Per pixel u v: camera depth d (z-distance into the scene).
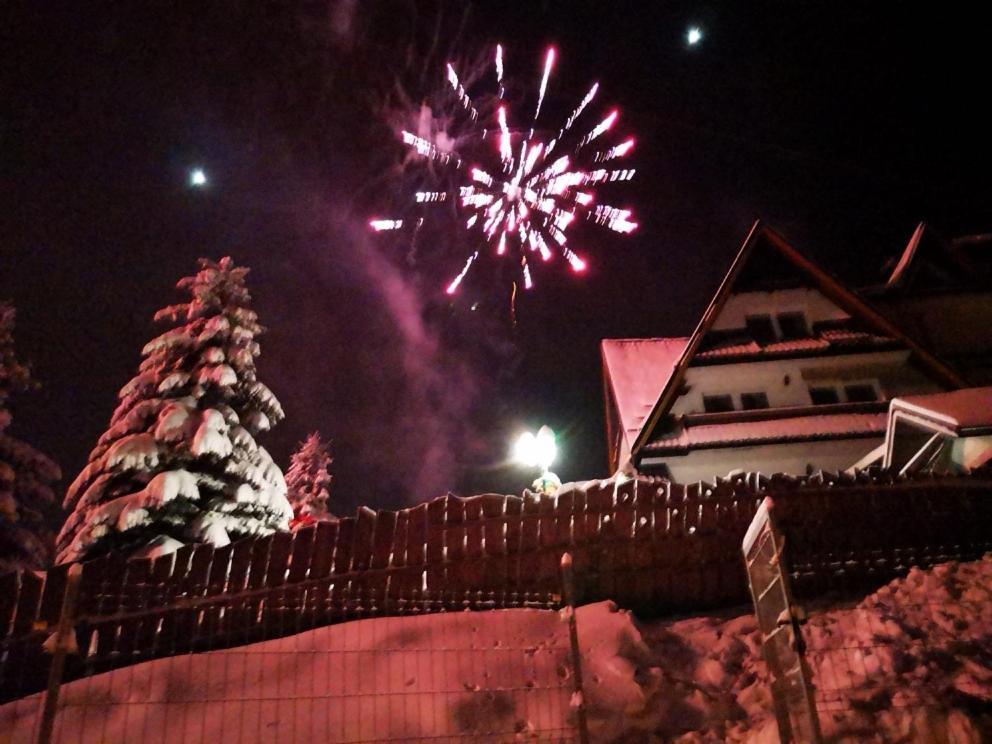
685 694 6.75
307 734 6.07
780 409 19.22
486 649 7.05
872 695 5.51
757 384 19.75
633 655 7.31
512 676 6.86
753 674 7.08
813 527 8.94
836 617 7.18
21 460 16.47
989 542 9.09
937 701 5.25
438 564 8.20
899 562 8.84
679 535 8.95
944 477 9.37
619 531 8.81
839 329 20.30
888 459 14.92
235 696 6.50
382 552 8.15
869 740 5.09
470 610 8.14
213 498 12.96
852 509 9.08
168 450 13.09
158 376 14.16
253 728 6.12
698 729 6.30
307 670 6.82
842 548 8.87
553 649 7.27
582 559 8.66
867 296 21.72
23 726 6.16
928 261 22.05
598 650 7.32
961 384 19.17
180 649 7.30
